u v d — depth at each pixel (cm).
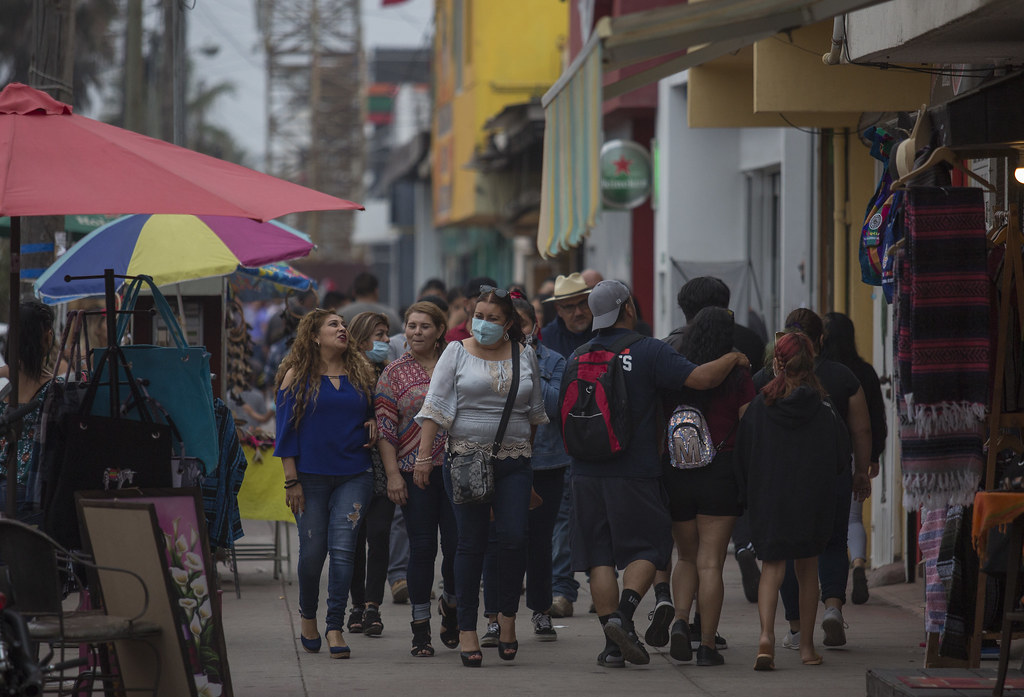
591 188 1267
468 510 1869
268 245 2267
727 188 4012
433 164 8706
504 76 6719
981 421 1619
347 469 1955
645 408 1848
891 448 2744
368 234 14250
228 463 1800
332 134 17138
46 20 2531
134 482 1566
